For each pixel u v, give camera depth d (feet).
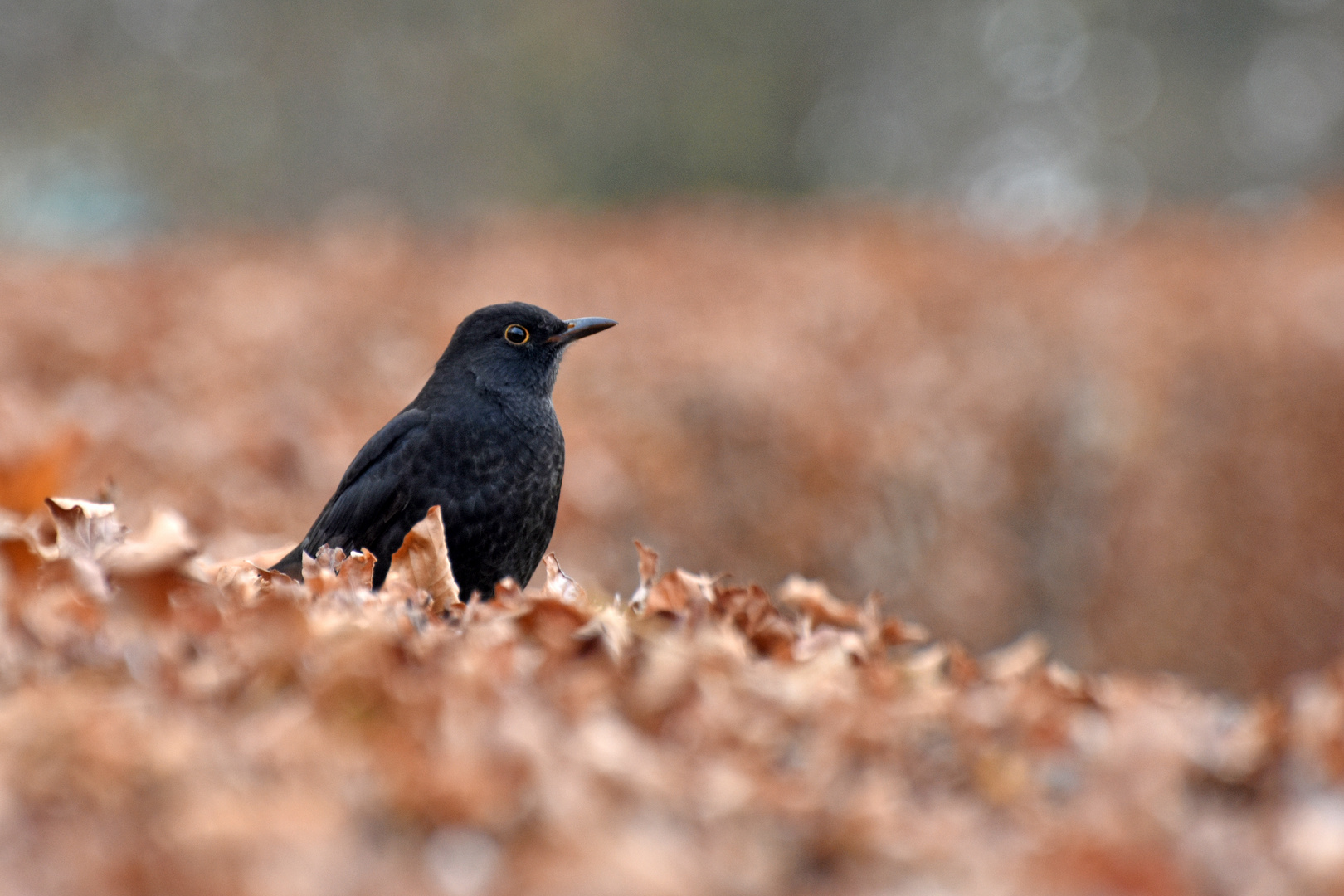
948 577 43.57
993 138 193.16
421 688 12.17
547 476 23.47
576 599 17.35
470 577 23.25
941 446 43.42
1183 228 81.82
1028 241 75.51
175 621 13.74
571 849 9.66
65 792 10.39
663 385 39.19
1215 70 195.11
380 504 22.54
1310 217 84.74
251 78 157.07
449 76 157.99
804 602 18.35
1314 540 50.93
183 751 10.63
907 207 94.38
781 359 42.57
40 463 27.04
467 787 10.30
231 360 40.55
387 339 44.93
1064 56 193.06
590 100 163.32
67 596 13.91
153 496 30.04
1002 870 10.46
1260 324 52.01
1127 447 48.49
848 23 178.60
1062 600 47.39
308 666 12.59
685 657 13.53
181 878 9.08
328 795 10.26
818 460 40.19
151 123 155.12
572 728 12.09
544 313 23.85
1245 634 50.42
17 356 40.22
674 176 167.73
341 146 156.97
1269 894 10.64
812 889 10.28
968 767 12.48
